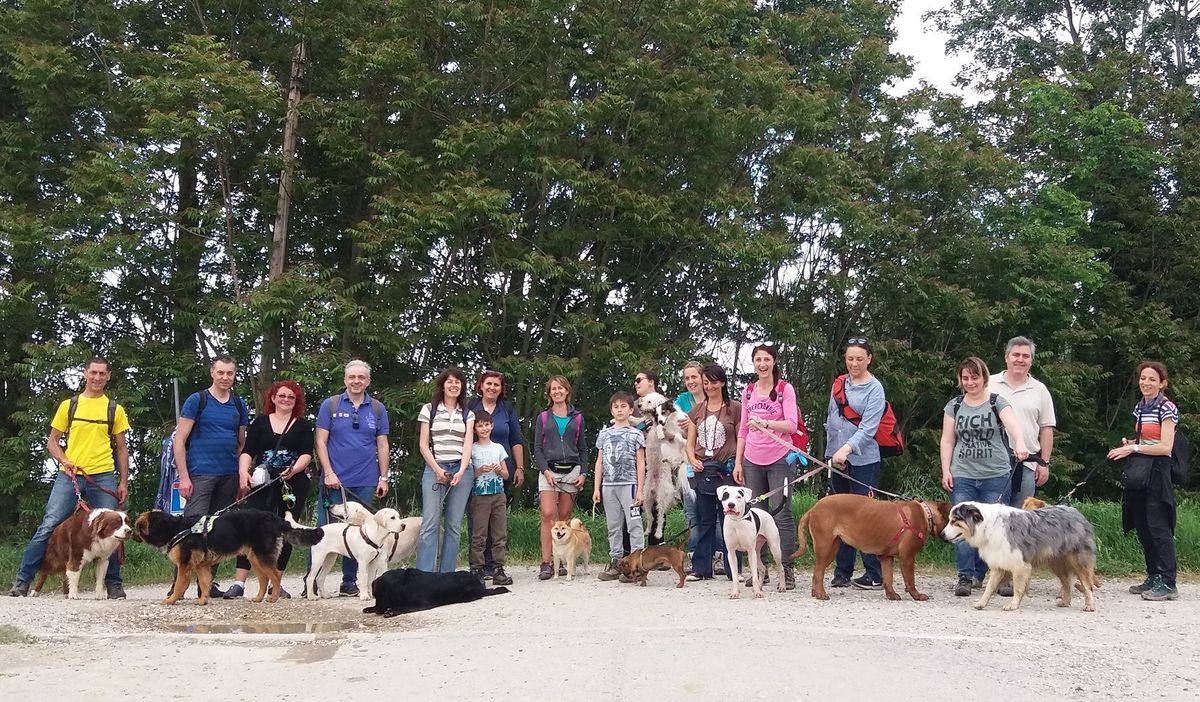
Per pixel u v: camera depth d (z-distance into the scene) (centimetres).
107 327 1655
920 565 1055
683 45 1661
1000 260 1883
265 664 514
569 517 980
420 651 539
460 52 1625
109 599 830
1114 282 2059
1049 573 947
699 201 1633
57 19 1556
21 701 447
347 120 1488
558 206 1667
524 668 488
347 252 1734
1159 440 780
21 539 1476
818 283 1861
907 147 1917
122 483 877
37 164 1577
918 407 1906
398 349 1509
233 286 1642
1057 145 2059
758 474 820
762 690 443
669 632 572
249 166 1625
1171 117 2172
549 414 969
